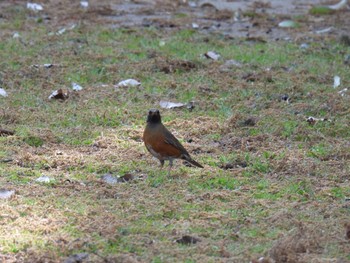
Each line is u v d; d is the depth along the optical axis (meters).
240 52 18.09
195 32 20.12
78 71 16.17
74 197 10.22
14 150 11.91
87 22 20.89
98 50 17.80
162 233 9.21
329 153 12.21
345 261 8.55
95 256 8.55
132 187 10.67
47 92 14.97
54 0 23.95
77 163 11.51
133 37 19.23
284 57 17.86
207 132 13.10
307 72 16.75
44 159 11.54
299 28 21.36
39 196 10.20
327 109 14.33
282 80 16.08
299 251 8.83
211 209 10.01
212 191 10.56
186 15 22.58
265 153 12.06
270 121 13.59
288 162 11.70
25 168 11.23
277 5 25.08
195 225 9.46
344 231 9.32
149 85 15.52
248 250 8.82
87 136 12.73
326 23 22.14
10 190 10.29
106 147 12.28
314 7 23.69
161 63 16.66
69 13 22.06
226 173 11.29
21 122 13.26
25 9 22.16
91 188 10.52
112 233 9.12
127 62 16.89
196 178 11.04
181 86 15.46
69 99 14.52
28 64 16.58
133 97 14.77
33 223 9.30
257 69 16.92
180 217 9.70
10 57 16.94
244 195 10.48
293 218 9.68
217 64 17.06
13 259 8.47
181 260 8.55
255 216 9.79
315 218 9.74
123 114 13.77
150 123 11.01
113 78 15.91
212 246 8.87
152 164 11.61
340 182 11.13
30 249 8.68
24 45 18.00
